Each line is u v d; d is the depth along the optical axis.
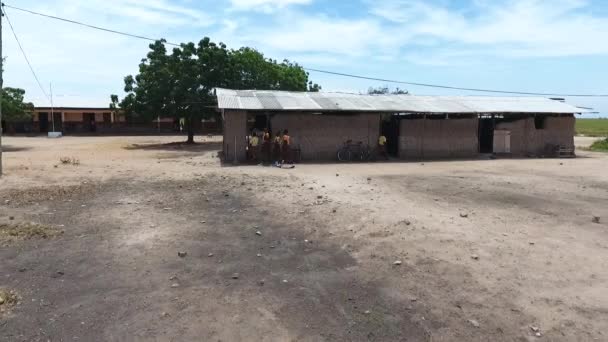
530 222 9.27
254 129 24.39
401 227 8.71
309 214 9.82
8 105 27.38
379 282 6.14
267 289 5.91
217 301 5.53
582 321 5.07
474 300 5.59
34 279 6.16
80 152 26.78
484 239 7.98
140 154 25.83
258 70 37.22
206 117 32.69
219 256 7.16
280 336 4.74
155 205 10.78
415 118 25.48
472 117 25.03
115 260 6.92
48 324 4.93
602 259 7.01
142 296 5.64
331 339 4.70
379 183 14.54
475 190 13.18
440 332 4.84
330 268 6.67
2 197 11.45
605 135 52.34
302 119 22.91
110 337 4.68
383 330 4.88
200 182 14.34
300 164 20.98
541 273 6.43
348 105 23.06
